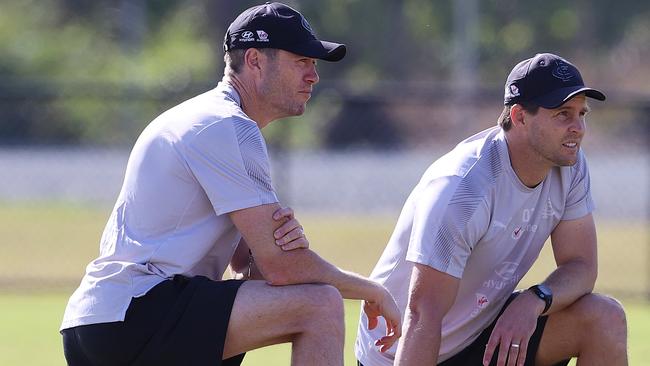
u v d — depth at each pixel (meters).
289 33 15.59
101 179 70.56
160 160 15.27
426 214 16.17
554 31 113.69
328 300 14.88
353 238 45.78
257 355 25.09
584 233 17.16
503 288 16.98
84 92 38.97
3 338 27.02
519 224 16.56
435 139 79.12
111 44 114.31
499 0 113.94
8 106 80.00
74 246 45.41
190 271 15.37
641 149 80.69
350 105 50.78
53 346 25.97
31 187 69.25
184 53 108.12
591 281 16.89
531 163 16.27
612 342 16.42
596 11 115.75
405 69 108.88
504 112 16.42
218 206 15.08
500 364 16.09
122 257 15.30
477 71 106.75
